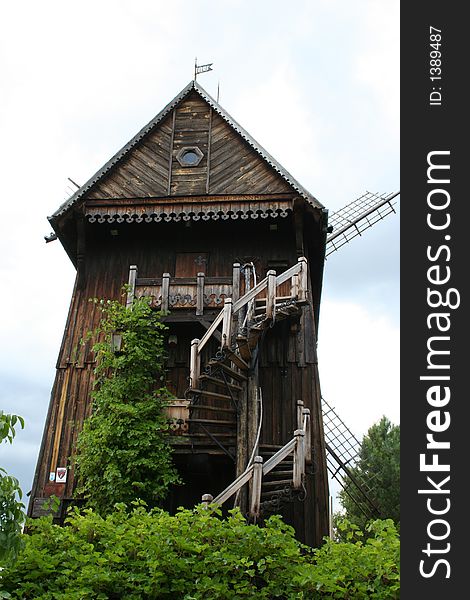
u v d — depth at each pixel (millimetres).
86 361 18906
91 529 10875
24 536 9594
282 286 19312
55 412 18297
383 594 9305
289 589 9758
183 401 17391
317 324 25234
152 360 17734
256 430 16141
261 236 20172
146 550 10094
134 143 20875
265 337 18859
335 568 9758
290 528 10461
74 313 19562
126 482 15977
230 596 9617
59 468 17641
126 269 20156
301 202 19531
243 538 10242
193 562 9898
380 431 34469
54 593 9469
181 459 17203
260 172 20328
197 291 18297
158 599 9945
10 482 8023
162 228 20500
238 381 17219
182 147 21016
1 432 7996
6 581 9805
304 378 18344
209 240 20281
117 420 16594
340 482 27031
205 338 16266
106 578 9617
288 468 16781
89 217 19922
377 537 10109
